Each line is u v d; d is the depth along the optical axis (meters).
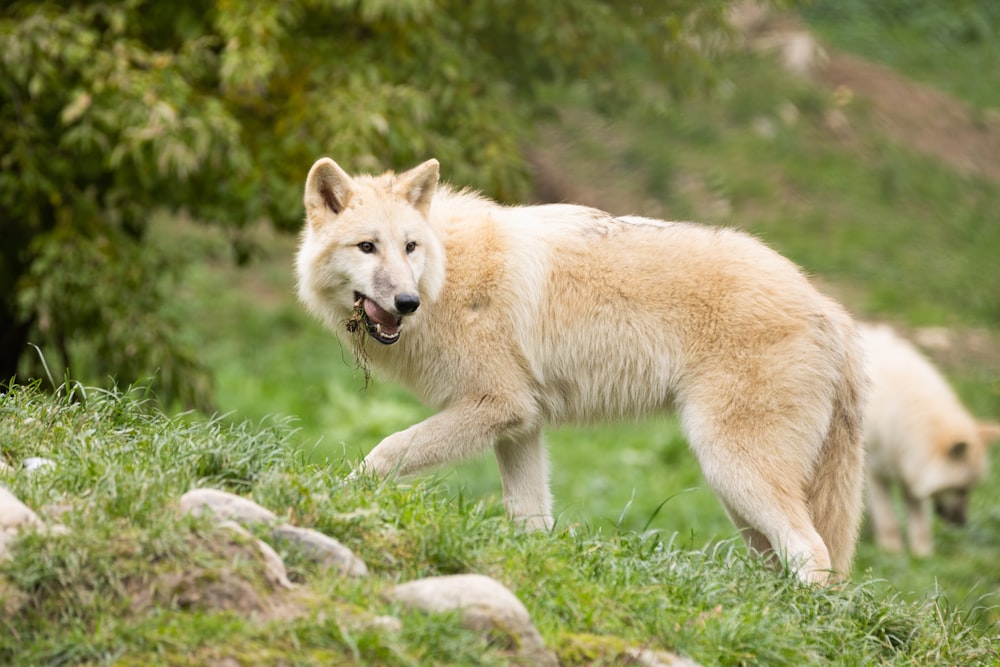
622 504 38.66
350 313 20.27
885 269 68.38
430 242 19.80
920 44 95.00
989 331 63.53
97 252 31.33
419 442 19.27
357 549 14.13
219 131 29.83
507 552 14.98
